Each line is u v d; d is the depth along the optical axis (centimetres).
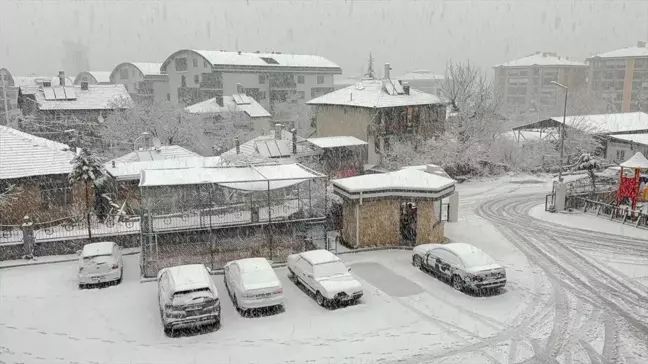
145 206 2247
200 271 1697
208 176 2291
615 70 9100
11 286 2002
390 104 4519
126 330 1616
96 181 2692
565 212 3228
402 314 1725
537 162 4878
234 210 2455
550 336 1564
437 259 2066
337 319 1684
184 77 7556
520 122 8094
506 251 2436
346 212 2508
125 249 2461
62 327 1644
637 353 1458
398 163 4388
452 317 1702
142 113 4988
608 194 3391
